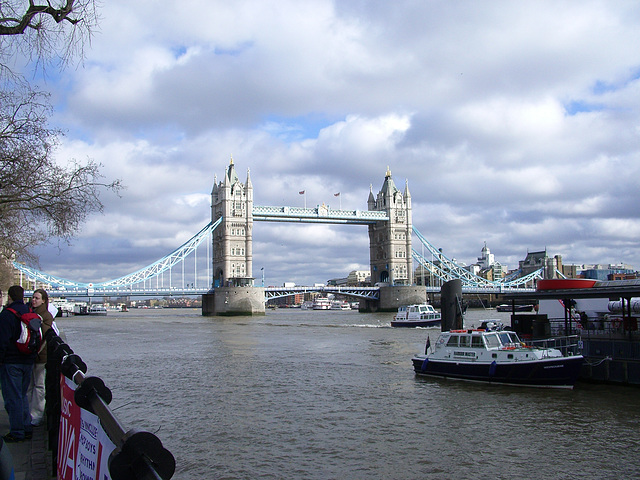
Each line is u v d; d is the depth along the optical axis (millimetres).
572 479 21344
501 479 21375
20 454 14172
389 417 30281
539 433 27125
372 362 51594
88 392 7238
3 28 16250
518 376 37469
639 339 39625
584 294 40250
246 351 62344
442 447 25078
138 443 5035
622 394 34656
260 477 21391
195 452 24297
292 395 36031
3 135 23547
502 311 179375
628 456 23781
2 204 25938
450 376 41062
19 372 15438
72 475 7945
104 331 102500
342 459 23500
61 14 16781
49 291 168125
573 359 35562
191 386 39344
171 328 111750
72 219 26078
